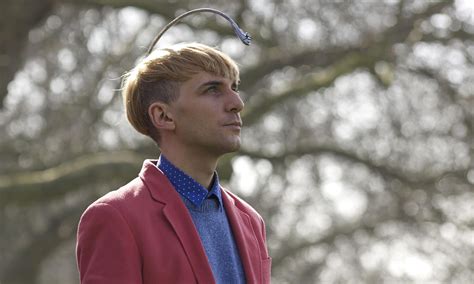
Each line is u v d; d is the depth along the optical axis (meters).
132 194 3.56
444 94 16.38
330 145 18.14
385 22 15.53
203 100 3.59
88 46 16.89
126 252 3.43
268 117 17.75
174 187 3.62
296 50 15.46
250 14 15.46
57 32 16.72
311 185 19.28
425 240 19.64
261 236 3.82
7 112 17.73
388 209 19.73
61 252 24.14
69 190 13.98
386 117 17.33
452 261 19.53
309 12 15.62
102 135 17.17
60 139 17.42
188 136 3.61
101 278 3.39
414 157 17.84
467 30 15.55
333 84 15.57
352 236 20.66
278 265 20.28
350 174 19.27
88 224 3.49
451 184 17.84
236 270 3.60
